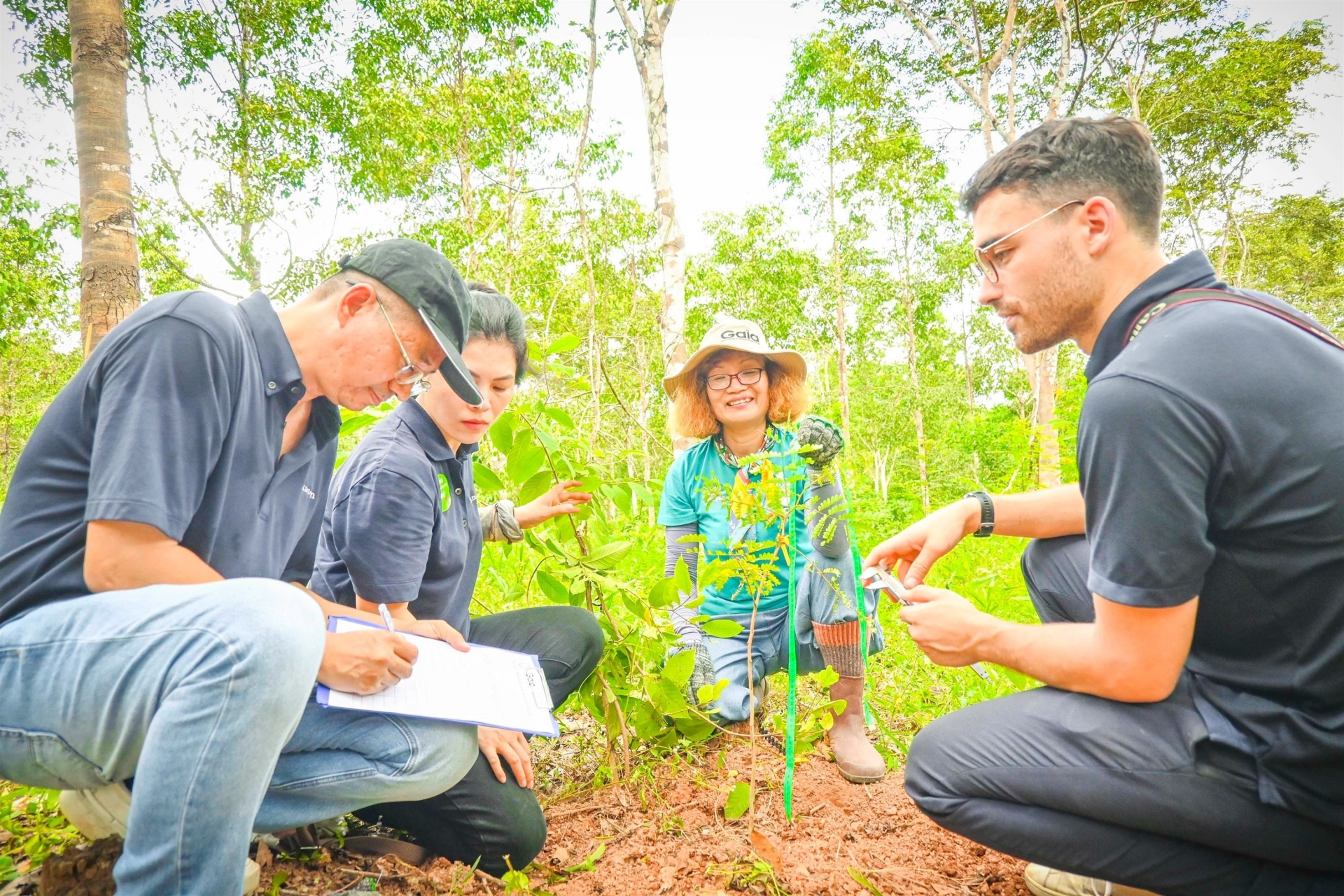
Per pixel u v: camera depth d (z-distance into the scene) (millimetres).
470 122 17688
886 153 19969
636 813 2098
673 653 2438
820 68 19422
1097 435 1285
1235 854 1350
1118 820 1368
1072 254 1455
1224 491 1221
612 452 2697
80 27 4434
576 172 12727
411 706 1485
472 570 2172
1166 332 1292
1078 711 1411
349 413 2465
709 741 2562
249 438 1434
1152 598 1248
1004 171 1501
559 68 18078
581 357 10125
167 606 1199
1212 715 1306
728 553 2061
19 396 19391
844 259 29047
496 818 1707
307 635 1233
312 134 16500
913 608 1629
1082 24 15422
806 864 1777
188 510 1298
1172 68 17719
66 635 1212
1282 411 1179
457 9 16500
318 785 1481
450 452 1955
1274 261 26188
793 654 1956
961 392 32219
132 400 1263
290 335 1501
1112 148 1428
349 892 1579
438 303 1531
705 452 2791
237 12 14469
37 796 1946
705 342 2711
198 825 1153
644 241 22922
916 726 2686
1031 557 2010
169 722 1146
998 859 1821
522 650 2186
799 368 2723
